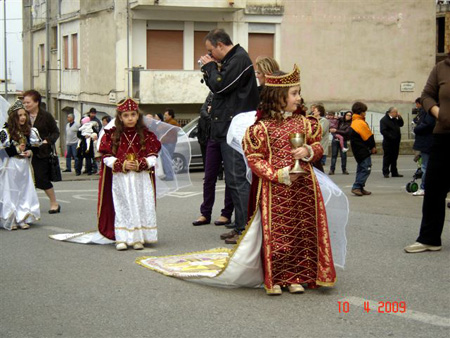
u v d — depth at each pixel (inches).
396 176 708.0
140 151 315.9
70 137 887.7
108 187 322.0
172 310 219.8
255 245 233.6
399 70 1173.7
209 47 318.7
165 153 351.9
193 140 815.7
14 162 375.2
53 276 266.2
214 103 321.7
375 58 1162.6
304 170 230.1
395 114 700.0
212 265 271.9
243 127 266.8
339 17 1143.0
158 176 351.6
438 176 292.7
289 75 229.6
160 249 315.6
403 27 1168.8
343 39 1147.9
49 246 325.4
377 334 194.5
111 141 314.8
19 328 205.0
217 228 370.3
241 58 312.2
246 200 318.7
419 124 492.4
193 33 1123.3
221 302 227.5
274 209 229.3
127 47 1098.7
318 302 225.5
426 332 195.8
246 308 220.4
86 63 1272.1
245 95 314.5
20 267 282.4
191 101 1101.7
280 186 229.5
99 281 257.4
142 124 317.4
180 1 1066.1
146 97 1083.9
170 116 824.9
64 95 1406.3
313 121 234.8
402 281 251.3
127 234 313.9
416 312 214.2
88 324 207.6
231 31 1119.6
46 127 425.7
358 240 329.1
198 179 705.0
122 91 1109.1
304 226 231.1
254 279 237.8
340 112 1155.3
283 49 1130.7
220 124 317.4
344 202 242.2
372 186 597.9
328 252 232.7
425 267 272.2
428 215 298.0
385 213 416.5
